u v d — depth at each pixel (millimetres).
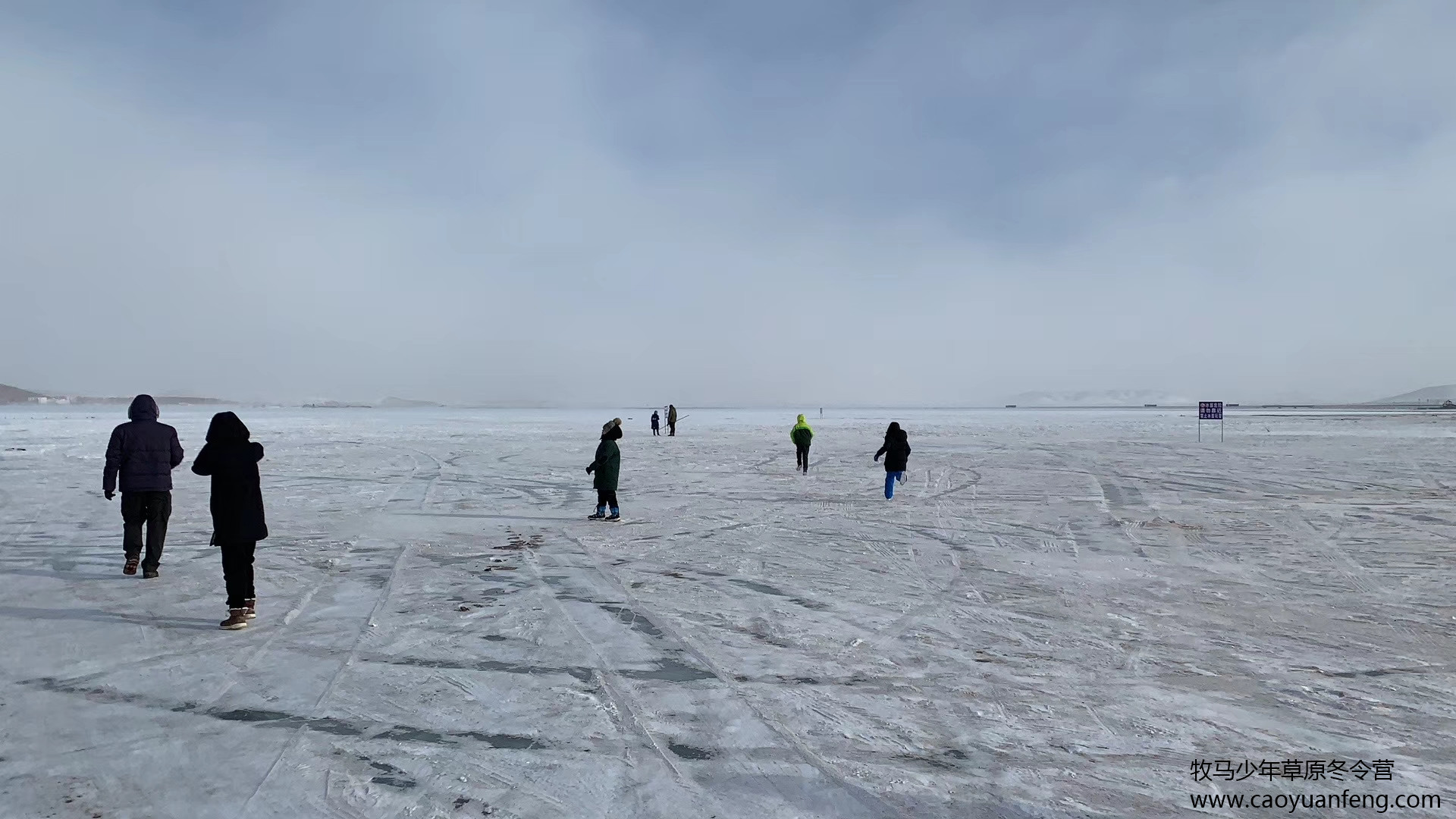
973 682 5223
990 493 16250
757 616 6871
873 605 7273
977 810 3543
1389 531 11531
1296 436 40406
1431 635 6328
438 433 45188
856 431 50406
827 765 3982
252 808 3523
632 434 45500
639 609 7074
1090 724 4520
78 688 5016
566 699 4863
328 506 13977
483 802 3588
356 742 4234
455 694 4945
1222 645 6035
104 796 3619
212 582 7980
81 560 9078
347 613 6832
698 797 3646
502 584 8023
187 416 91750
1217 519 12703
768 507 14133
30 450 27953
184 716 4570
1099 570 8906
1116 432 47562
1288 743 4266
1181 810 3555
